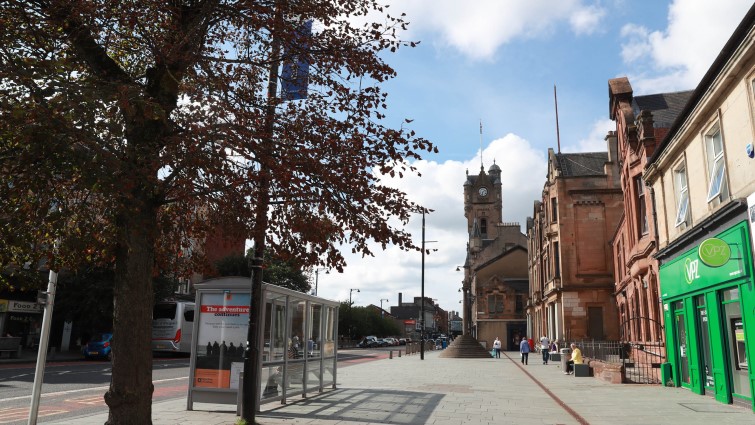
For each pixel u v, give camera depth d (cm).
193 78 746
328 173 695
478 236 9581
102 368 2372
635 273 2316
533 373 2450
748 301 1134
